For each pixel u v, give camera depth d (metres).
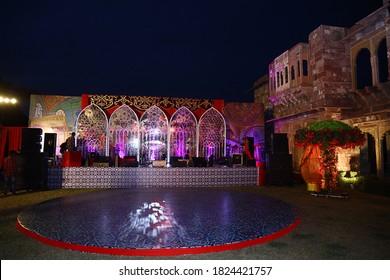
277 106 18.28
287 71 16.38
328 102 13.13
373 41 11.88
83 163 12.92
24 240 4.68
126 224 5.29
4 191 9.70
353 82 13.31
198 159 13.32
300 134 9.70
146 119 15.98
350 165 12.59
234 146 17.22
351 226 5.66
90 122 15.44
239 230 5.00
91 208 6.79
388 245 4.55
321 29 13.52
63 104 15.84
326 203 8.16
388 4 10.54
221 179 12.24
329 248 4.41
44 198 8.93
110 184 11.61
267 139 19.11
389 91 10.87
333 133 8.98
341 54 13.54
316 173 9.89
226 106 17.39
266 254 4.16
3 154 16.47
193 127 16.45
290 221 5.69
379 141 11.09
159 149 15.98
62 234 4.71
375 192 9.98
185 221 5.56
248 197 8.73
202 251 4.18
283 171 12.33
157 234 4.71
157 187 11.75
